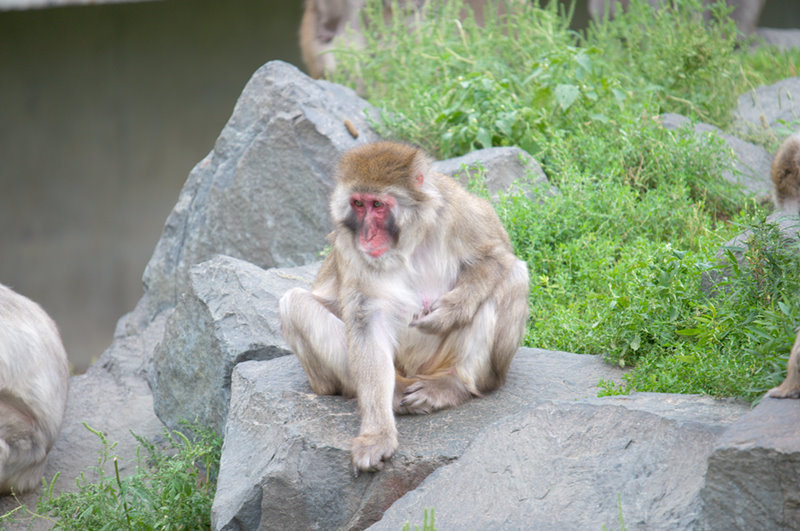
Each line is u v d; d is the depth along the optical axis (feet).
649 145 37.60
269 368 26.50
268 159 39.83
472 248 23.58
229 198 40.32
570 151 38.83
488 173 36.27
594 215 33.78
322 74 59.41
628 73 46.01
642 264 26.84
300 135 39.73
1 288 31.42
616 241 32.86
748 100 46.75
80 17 98.78
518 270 23.61
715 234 30.66
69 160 101.50
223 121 100.07
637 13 49.19
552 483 19.36
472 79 41.75
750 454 16.61
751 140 42.91
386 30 50.01
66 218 102.58
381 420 21.83
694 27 45.78
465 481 20.16
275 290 31.01
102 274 102.47
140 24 98.99
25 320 31.12
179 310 32.04
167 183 101.35
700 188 36.73
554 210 33.65
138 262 102.47
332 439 22.25
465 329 23.39
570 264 32.09
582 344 27.63
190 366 30.96
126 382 37.45
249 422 24.48
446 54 45.03
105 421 34.81
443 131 41.19
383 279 23.20
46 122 100.89
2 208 101.96
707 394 21.76
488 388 24.17
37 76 100.01
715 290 25.66
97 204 102.27
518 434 20.74
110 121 100.89
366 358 22.48
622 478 18.93
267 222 39.88
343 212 23.04
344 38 57.31
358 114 42.39
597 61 43.29
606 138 39.11
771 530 16.49
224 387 29.09
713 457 17.07
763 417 17.53
